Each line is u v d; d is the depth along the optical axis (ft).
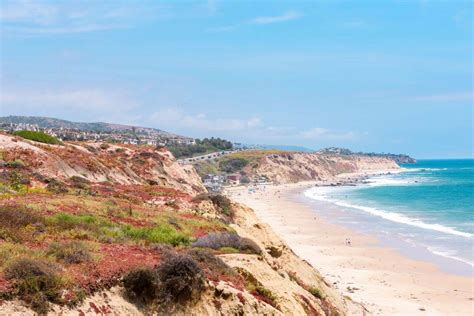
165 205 124.47
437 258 179.83
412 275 156.56
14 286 43.01
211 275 60.39
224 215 137.69
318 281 110.83
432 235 227.81
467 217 287.28
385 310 120.16
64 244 57.47
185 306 54.19
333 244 212.23
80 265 52.13
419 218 290.76
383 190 541.75
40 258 51.16
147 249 65.51
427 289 140.87
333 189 602.03
